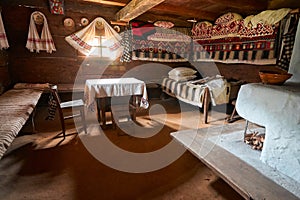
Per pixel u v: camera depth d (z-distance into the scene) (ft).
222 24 12.46
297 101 5.04
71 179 5.74
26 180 5.62
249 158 6.27
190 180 5.87
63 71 13.26
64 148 7.62
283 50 8.91
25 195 5.03
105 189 5.37
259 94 6.18
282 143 5.44
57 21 12.39
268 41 9.65
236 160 6.12
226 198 5.11
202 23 14.32
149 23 14.43
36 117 11.12
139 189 5.41
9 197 4.94
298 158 5.08
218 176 6.04
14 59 12.12
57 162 6.63
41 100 12.88
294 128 5.14
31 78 12.69
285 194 4.57
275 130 5.62
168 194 5.24
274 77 6.45
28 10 11.69
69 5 12.34
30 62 12.47
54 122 10.40
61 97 12.94
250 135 7.93
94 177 5.88
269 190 4.70
